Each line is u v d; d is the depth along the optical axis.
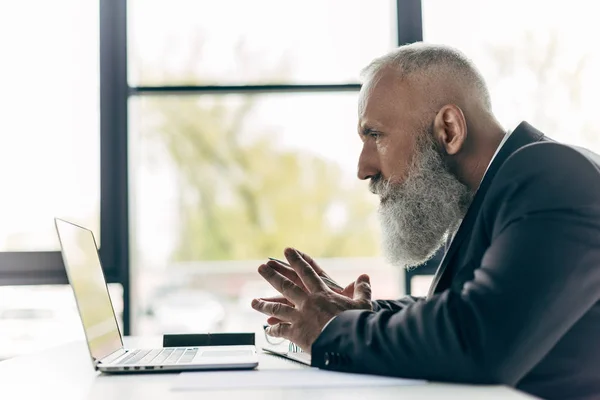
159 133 6.73
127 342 1.66
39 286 2.36
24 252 2.36
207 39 5.14
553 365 1.00
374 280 2.60
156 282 4.40
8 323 2.40
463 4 2.51
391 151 1.31
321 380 0.89
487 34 2.54
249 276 4.88
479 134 1.29
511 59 2.55
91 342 1.07
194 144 7.04
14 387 0.90
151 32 2.78
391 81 1.31
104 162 2.49
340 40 4.49
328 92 2.55
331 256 7.23
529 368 0.90
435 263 2.38
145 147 2.64
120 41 2.51
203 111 7.04
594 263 0.94
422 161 1.29
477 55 2.54
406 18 2.48
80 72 2.52
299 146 7.18
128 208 2.49
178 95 2.58
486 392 0.79
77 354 1.35
